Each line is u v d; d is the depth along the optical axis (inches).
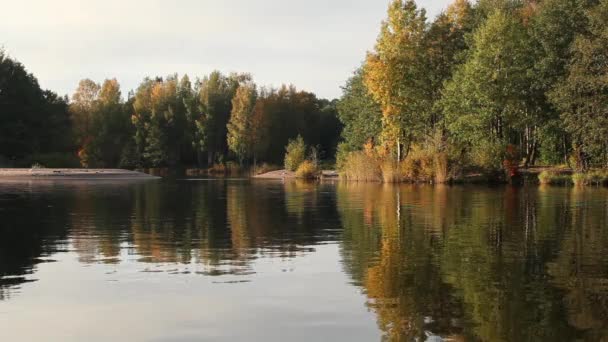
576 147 1670.8
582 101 1550.2
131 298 319.9
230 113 3759.8
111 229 621.0
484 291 329.1
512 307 295.6
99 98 3841.0
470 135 1744.6
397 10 1876.2
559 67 1737.2
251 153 3462.1
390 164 1760.6
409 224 644.7
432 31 1982.0
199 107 3688.5
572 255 441.4
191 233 585.0
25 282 360.2
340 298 316.5
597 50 1523.1
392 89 1883.6
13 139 2869.1
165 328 267.0
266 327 266.8
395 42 1878.7
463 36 2000.5
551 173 1603.1
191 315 286.7
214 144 3779.5
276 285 348.2
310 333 257.4
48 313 291.7
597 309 291.1
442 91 1843.0
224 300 314.2
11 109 2947.8
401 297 317.1
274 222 684.1
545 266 399.2
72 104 3816.4
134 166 3722.9
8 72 3031.5
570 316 279.6
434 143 1733.5
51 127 3149.6
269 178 2378.2
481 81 1717.5
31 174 2222.0
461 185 1565.0
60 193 1288.1
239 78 3956.7
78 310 296.7
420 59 1923.0
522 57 1753.2
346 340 247.6
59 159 2869.1
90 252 469.4
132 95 4264.3
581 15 1729.8
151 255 454.3
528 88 1771.7
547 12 1782.7
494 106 1708.9
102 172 2324.1
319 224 656.4
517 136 2113.7
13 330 265.4
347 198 1074.7
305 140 3644.2
